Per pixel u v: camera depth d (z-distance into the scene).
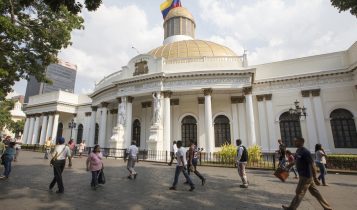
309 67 24.47
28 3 7.80
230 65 24.00
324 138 21.88
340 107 22.05
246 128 24.28
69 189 7.84
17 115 61.44
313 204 6.40
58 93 40.56
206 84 22.98
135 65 26.16
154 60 24.89
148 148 22.02
